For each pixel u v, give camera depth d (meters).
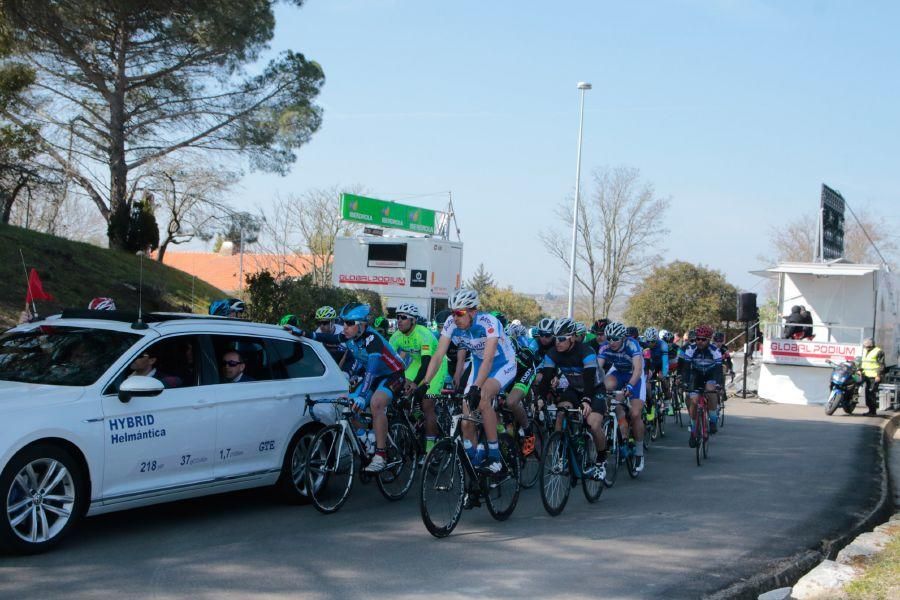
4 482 5.50
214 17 19.56
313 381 7.87
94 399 6.07
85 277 19.19
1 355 6.79
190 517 7.17
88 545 6.11
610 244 42.50
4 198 24.30
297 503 7.76
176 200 31.83
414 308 8.88
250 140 27.03
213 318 7.50
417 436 9.01
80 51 21.55
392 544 6.51
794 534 7.39
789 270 23.25
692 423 11.44
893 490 10.31
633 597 5.42
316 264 45.28
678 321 43.09
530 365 8.50
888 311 24.88
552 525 7.43
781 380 22.53
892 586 5.59
